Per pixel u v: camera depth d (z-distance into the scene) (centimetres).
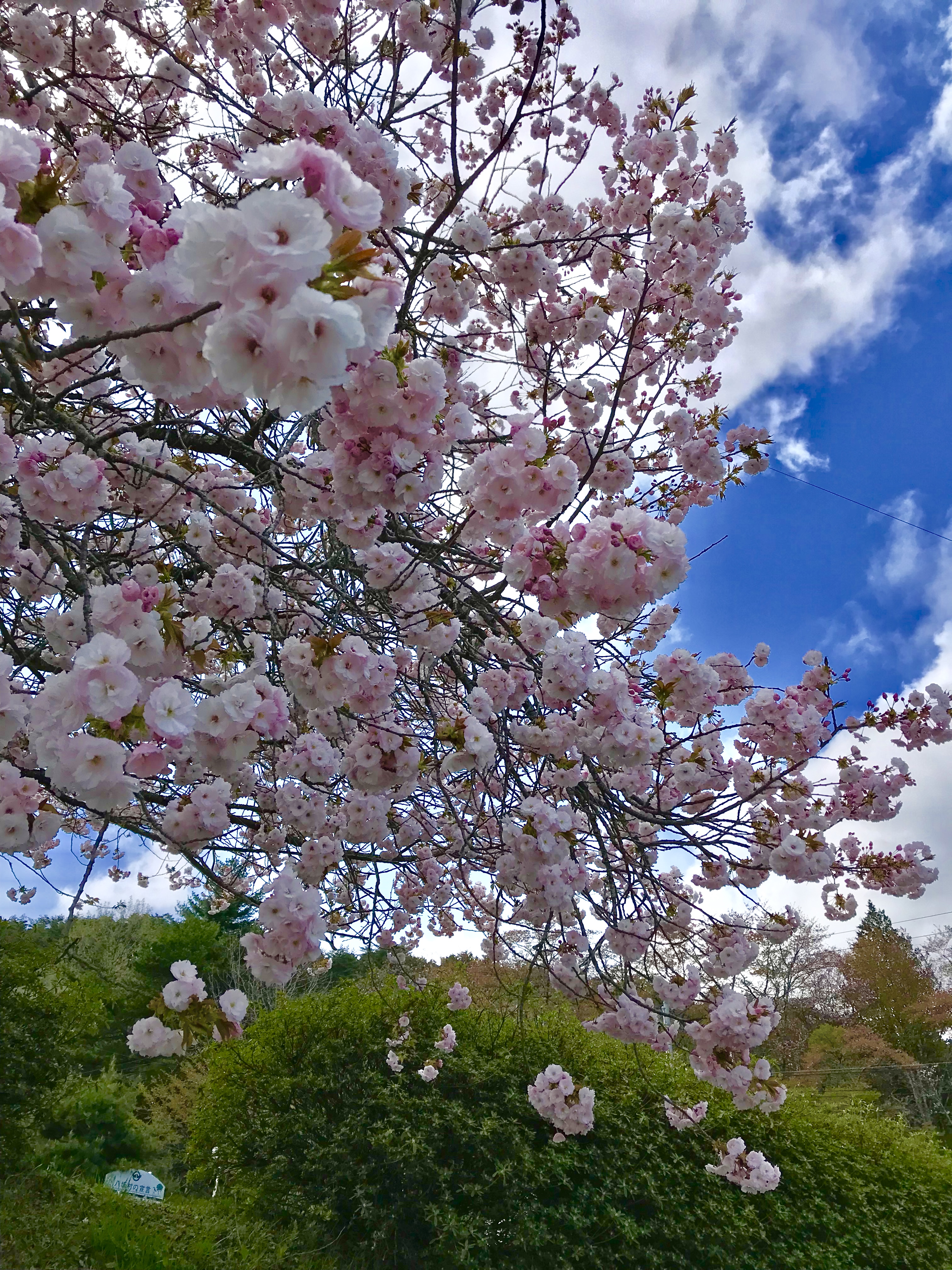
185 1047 204
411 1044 763
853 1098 1020
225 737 185
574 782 286
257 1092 800
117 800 148
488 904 479
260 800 364
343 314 85
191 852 237
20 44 263
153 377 122
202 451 322
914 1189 781
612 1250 644
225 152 347
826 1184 732
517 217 445
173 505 313
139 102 350
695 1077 760
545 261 313
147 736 146
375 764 242
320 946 211
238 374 89
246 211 85
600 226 400
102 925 1262
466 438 218
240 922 1138
